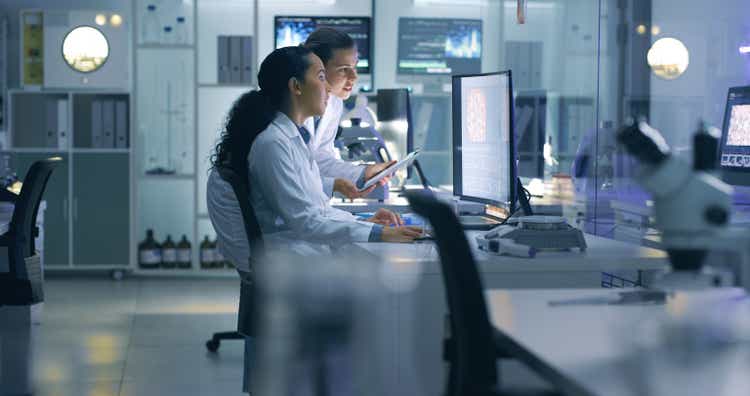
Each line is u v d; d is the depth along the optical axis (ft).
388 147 18.60
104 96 26.27
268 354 7.28
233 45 26.12
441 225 5.60
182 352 17.33
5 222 14.37
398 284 8.91
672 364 5.04
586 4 14.73
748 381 4.70
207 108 27.86
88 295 23.22
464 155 12.85
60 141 25.81
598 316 6.31
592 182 12.97
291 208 10.55
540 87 16.34
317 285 7.20
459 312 5.68
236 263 10.69
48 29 25.80
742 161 12.50
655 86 13.66
